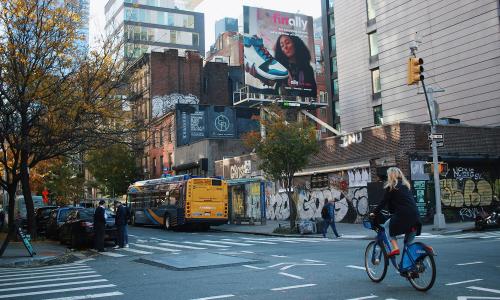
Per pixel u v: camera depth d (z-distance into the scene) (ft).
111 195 166.71
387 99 114.32
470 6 97.25
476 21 96.07
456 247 43.83
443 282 26.37
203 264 37.11
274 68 152.15
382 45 116.47
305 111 147.23
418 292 23.98
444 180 84.17
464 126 87.10
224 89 194.29
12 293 28.17
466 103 97.40
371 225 27.04
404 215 24.54
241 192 107.04
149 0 281.54
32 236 73.67
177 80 182.80
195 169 146.61
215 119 160.56
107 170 156.76
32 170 124.16
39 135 60.08
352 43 144.56
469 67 97.09
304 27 159.22
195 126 158.20
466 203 85.97
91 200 197.47
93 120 60.80
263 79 150.10
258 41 151.43
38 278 34.81
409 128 81.92
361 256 39.75
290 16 157.58
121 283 30.48
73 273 37.19
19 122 61.87
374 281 27.35
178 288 27.66
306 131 77.82
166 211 97.91
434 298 22.48
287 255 42.91
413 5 108.78
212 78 192.54
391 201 25.45
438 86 103.14
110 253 54.49
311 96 156.25
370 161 85.30
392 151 82.38
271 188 115.14
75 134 60.59
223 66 195.72
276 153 76.23
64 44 58.34
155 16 279.69
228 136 160.76
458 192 85.35
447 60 101.35
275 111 84.99
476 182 87.61
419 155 81.51
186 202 90.58
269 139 77.56
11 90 57.57
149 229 103.91
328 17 209.36
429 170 71.67
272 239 66.13
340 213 92.58
